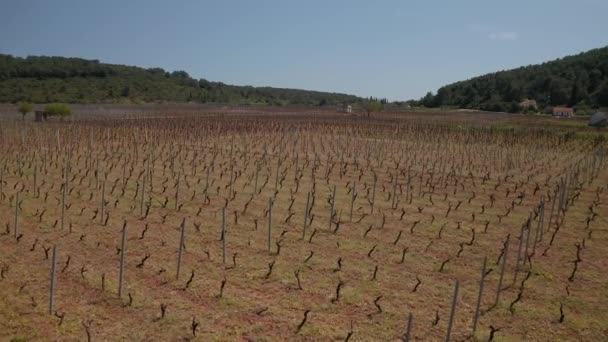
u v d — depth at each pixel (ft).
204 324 27.14
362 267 36.42
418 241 42.98
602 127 180.34
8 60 394.73
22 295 29.60
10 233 40.93
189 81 504.43
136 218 47.19
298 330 26.86
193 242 40.50
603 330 28.22
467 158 96.73
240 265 35.86
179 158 83.82
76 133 108.06
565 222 50.67
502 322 28.76
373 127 154.81
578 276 35.99
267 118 194.80
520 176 78.54
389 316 28.84
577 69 431.02
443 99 465.06
